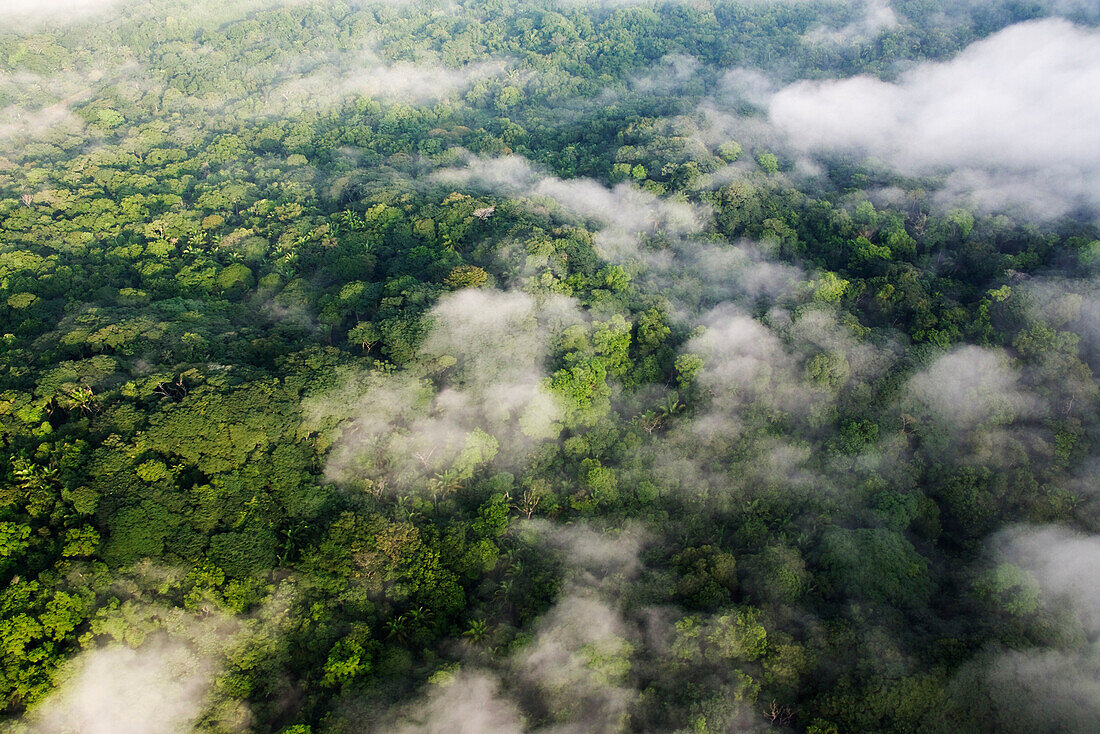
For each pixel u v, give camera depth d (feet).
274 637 272.92
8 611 251.60
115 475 294.87
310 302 441.27
